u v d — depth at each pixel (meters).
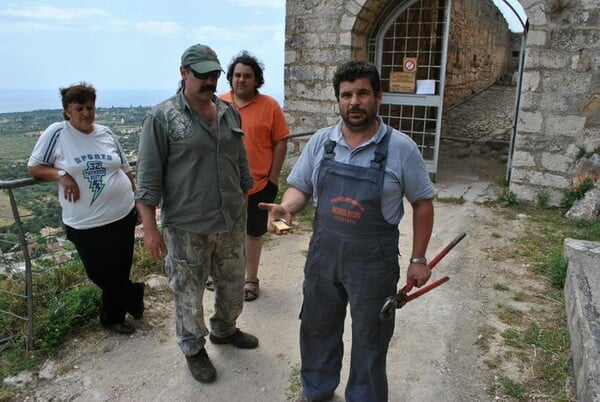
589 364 2.37
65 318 3.12
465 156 8.60
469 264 4.32
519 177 6.14
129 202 2.93
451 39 10.70
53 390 2.63
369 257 2.05
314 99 7.36
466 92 13.14
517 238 4.92
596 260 3.55
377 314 2.12
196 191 2.45
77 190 2.72
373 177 1.96
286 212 2.14
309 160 2.21
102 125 2.95
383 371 2.27
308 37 7.18
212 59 2.28
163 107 2.38
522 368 2.82
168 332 3.18
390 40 7.27
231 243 2.68
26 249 2.79
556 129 5.85
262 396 2.62
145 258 4.11
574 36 5.55
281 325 3.32
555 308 3.49
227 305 2.86
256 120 3.36
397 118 7.41
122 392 2.62
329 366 2.44
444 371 2.83
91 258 2.82
